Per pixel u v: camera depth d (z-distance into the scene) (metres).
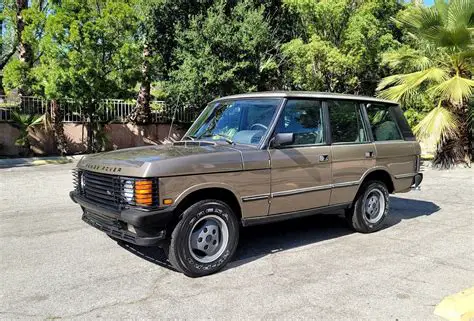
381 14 18.56
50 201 8.52
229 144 5.11
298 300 3.89
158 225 4.12
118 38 16.38
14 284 4.25
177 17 18.20
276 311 3.67
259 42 17.14
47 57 15.66
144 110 19.55
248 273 4.55
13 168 14.22
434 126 13.41
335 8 16.72
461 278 4.41
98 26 15.51
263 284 4.25
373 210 6.21
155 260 4.96
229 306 3.76
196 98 17.20
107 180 4.50
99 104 17.42
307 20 18.00
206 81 16.47
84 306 3.76
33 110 17.59
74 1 15.30
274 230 6.30
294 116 5.23
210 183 4.41
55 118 17.44
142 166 4.14
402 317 3.57
